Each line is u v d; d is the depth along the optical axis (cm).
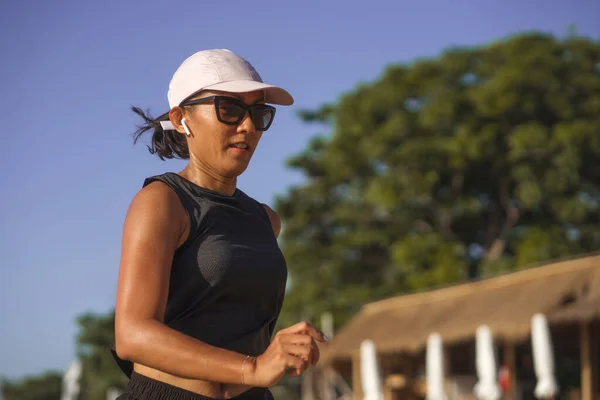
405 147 4397
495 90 4303
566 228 4475
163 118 343
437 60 4756
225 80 319
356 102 4838
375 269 4869
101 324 3666
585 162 4388
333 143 4850
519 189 4322
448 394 2633
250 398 322
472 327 2331
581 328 2173
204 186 324
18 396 5956
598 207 4453
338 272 4725
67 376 3794
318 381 4272
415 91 4712
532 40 4528
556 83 4328
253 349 316
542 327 1912
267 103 333
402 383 2698
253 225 325
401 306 2964
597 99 4406
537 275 2348
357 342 2936
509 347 2362
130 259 289
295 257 4862
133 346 275
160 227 295
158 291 288
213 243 309
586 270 2194
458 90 4662
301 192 4966
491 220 4697
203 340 307
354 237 4672
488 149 4306
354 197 4900
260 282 315
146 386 308
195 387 308
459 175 4584
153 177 310
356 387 2917
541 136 4200
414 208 4694
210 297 308
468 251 4794
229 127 318
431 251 4284
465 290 2647
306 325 276
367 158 4769
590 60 4575
